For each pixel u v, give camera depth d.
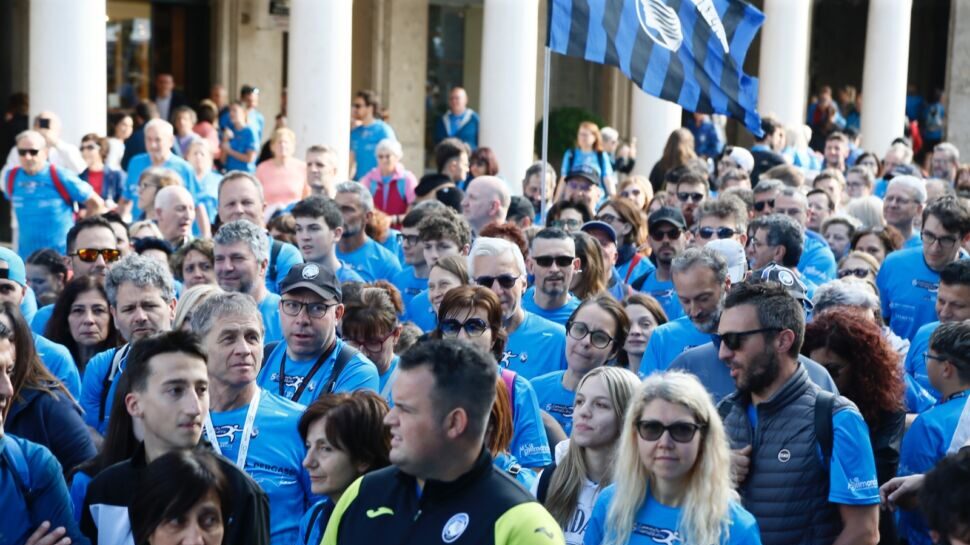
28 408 11.08
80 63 28.80
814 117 44.34
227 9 41.22
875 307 13.98
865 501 10.23
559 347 15.01
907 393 13.91
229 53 41.44
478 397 8.09
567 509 10.91
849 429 10.30
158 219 19.58
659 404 9.27
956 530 8.20
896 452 11.64
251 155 34.97
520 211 22.25
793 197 21.09
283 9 41.88
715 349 12.32
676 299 18.42
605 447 10.85
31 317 16.16
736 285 10.98
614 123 46.44
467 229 17.88
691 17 19.62
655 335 14.17
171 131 26.48
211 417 11.31
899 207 21.62
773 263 14.86
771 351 10.55
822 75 53.19
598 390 10.84
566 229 18.25
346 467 10.30
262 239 15.17
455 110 39.66
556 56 46.22
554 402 13.75
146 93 41.25
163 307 13.56
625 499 9.46
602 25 19.30
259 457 11.23
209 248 16.59
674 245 18.50
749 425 10.70
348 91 31.39
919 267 17.92
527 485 11.26
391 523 8.16
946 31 54.06
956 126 45.81
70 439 11.16
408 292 19.19
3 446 9.46
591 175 23.94
